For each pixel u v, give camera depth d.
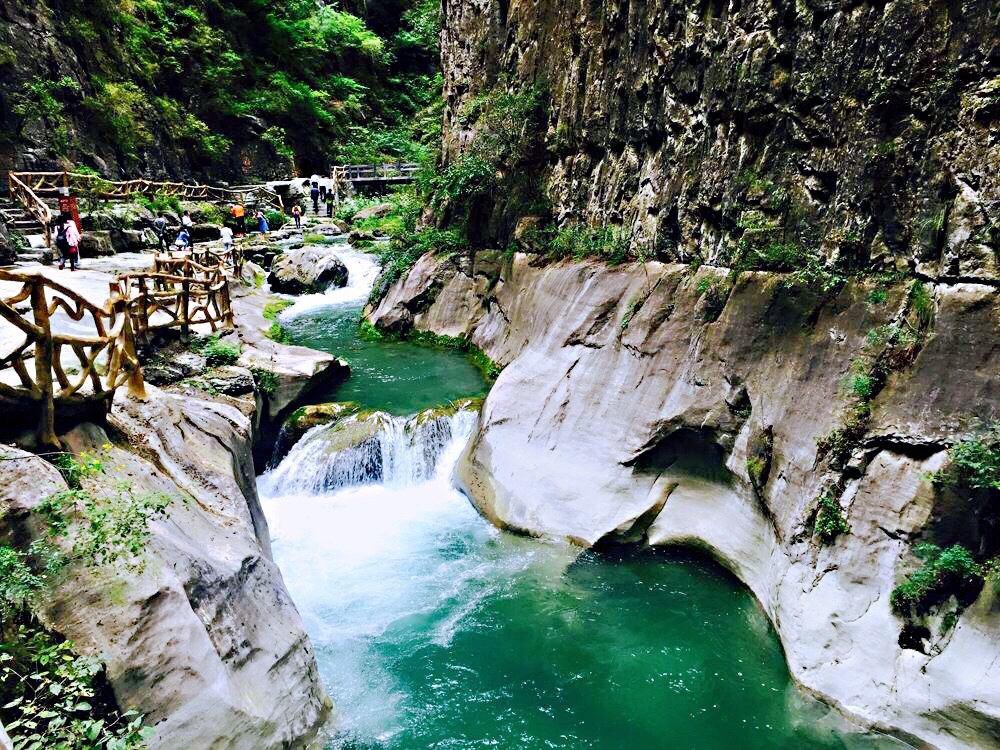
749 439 7.21
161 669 4.32
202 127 29.36
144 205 22.30
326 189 31.97
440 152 18.66
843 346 6.49
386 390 12.09
